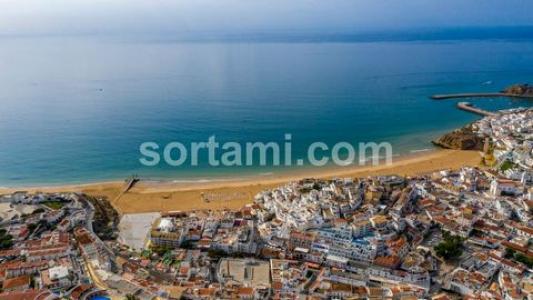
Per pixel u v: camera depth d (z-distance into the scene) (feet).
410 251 387.96
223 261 376.48
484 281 341.21
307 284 342.44
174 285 333.42
